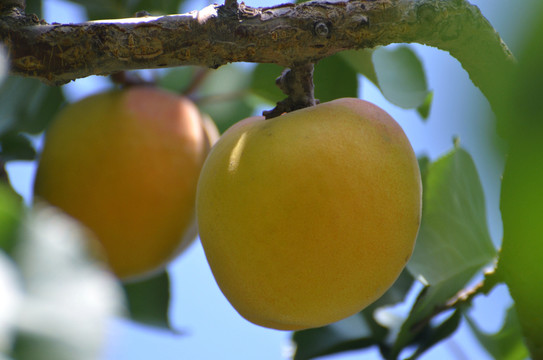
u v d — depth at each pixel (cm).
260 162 37
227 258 37
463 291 40
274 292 37
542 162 21
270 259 36
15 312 19
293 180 36
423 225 41
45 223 22
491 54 37
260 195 36
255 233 36
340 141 37
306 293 37
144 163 42
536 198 22
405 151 37
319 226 36
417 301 40
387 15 37
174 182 42
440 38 37
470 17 37
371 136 37
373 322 42
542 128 20
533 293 28
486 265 41
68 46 37
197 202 38
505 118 21
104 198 42
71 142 42
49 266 20
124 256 42
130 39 37
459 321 40
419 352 40
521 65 20
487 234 41
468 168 41
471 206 41
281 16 37
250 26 37
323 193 36
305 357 42
